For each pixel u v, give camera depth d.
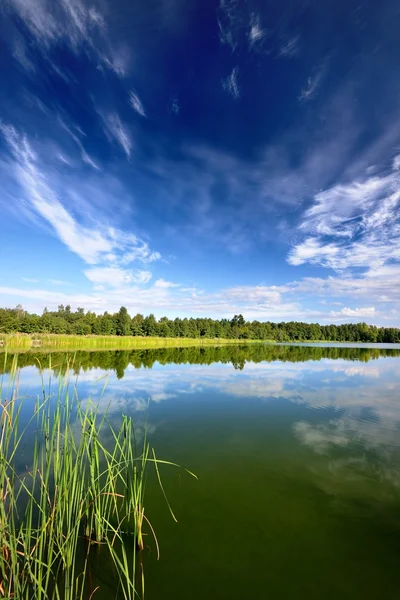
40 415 10.06
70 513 4.09
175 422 9.87
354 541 4.55
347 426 9.65
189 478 6.43
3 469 3.74
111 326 76.25
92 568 4.04
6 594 3.38
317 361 28.41
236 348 55.25
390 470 6.84
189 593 3.67
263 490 5.98
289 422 9.99
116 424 9.58
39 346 42.41
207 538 4.60
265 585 3.79
